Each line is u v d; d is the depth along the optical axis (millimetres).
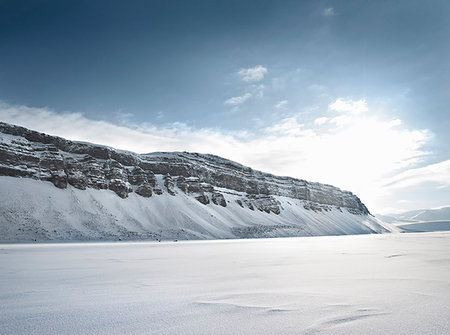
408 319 5375
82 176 116875
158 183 150125
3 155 101562
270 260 19312
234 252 29703
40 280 10758
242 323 5227
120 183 126438
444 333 4547
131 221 109312
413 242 43750
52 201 99312
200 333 4652
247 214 169250
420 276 10781
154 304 6766
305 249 32875
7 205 86812
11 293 8172
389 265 14594
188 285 9508
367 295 7598
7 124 112312
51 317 5633
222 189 187000
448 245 33812
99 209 107625
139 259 21406
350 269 13242
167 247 44594
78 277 11578
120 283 10008
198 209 140750
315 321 5324
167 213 125688
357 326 4984
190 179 163500
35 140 117000
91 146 133750
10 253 29719
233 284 9641
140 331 4766
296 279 10594
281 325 5086
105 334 4609
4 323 5207
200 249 37531
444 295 7488
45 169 109625
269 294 7871
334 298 7285
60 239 81688
